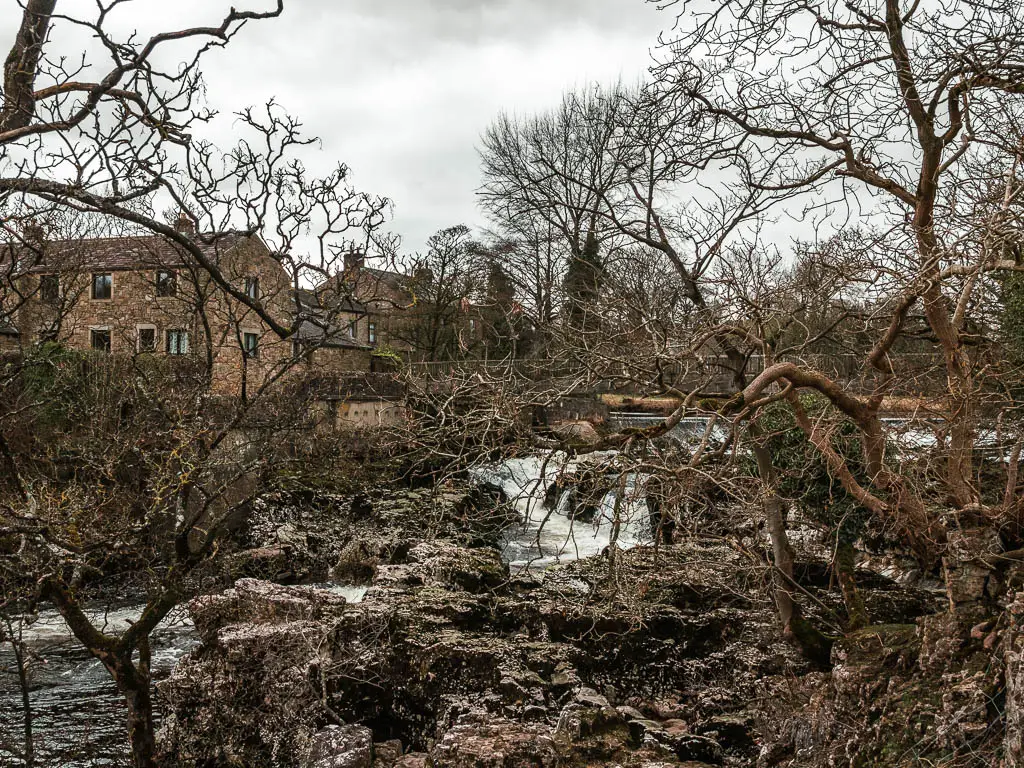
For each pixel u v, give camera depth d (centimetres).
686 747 873
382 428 1381
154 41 354
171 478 850
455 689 1037
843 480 852
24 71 331
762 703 916
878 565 1388
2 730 1180
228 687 1077
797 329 1128
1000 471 907
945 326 726
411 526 2156
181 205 647
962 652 607
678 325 1009
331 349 3825
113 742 1159
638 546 1015
